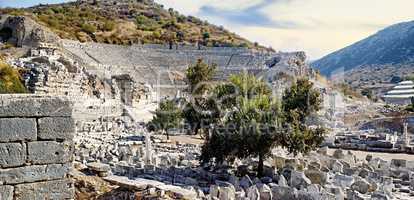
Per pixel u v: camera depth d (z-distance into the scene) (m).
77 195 20.27
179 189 19.52
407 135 51.25
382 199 21.52
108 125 57.81
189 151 40.03
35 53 77.75
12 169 12.48
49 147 13.02
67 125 13.31
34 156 12.77
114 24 139.38
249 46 139.25
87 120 60.72
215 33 157.38
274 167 28.69
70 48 96.38
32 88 59.97
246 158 30.02
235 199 20.81
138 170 27.03
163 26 155.38
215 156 28.77
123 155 32.53
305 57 110.50
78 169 22.23
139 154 33.94
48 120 13.02
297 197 21.44
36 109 12.84
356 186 23.88
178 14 183.00
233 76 34.03
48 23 116.31
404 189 25.23
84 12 151.12
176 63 113.94
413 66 190.25
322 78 109.94
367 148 44.72
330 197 20.94
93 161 28.36
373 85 154.12
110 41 120.12
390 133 56.72
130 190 19.81
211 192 21.03
